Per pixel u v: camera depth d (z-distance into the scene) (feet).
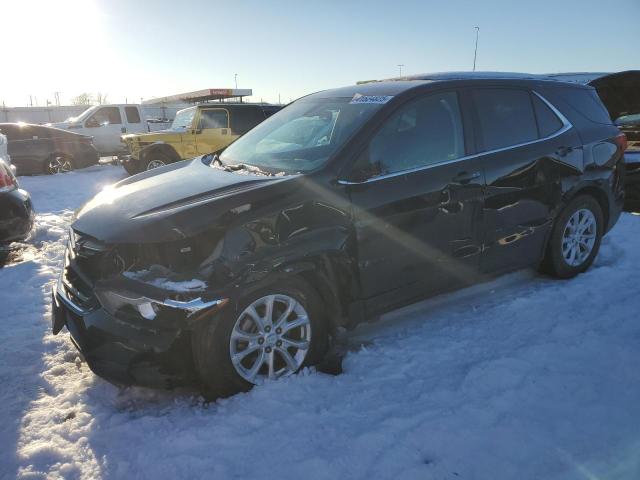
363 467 7.75
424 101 12.10
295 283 9.99
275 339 9.93
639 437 8.15
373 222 10.76
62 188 38.55
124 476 7.86
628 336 11.23
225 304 9.03
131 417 9.42
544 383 9.61
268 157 12.20
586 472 7.48
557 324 11.98
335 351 11.44
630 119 27.96
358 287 10.84
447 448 8.05
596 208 15.31
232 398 9.57
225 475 7.70
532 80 14.47
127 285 9.08
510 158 12.98
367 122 11.21
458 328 12.10
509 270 13.82
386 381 10.03
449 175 11.85
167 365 9.01
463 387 9.64
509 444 8.08
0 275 17.24
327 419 8.89
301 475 7.64
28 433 8.96
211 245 9.17
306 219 10.01
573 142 14.42
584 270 15.56
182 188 10.66
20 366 11.30
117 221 9.78
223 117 38.73
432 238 11.73
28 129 46.98
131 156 41.45
